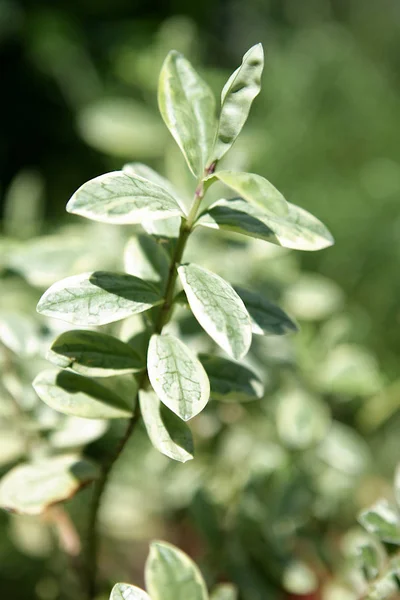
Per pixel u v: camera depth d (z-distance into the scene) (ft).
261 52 1.19
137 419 1.33
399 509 1.40
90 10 4.69
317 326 2.61
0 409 1.51
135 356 1.28
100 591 1.54
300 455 1.87
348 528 2.05
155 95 2.71
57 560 1.75
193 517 1.64
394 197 3.23
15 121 4.57
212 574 1.61
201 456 1.97
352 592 1.67
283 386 1.91
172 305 1.29
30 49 4.40
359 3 4.63
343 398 2.15
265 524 1.63
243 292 1.30
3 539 1.81
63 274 1.55
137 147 2.61
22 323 1.50
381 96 3.75
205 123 1.25
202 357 1.33
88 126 2.62
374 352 2.98
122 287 1.23
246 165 1.94
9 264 1.54
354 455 1.91
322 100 3.65
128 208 1.17
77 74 4.26
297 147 3.44
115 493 2.01
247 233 1.22
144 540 2.11
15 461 1.54
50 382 1.30
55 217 3.62
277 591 1.64
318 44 3.85
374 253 3.12
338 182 3.44
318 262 3.15
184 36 2.72
